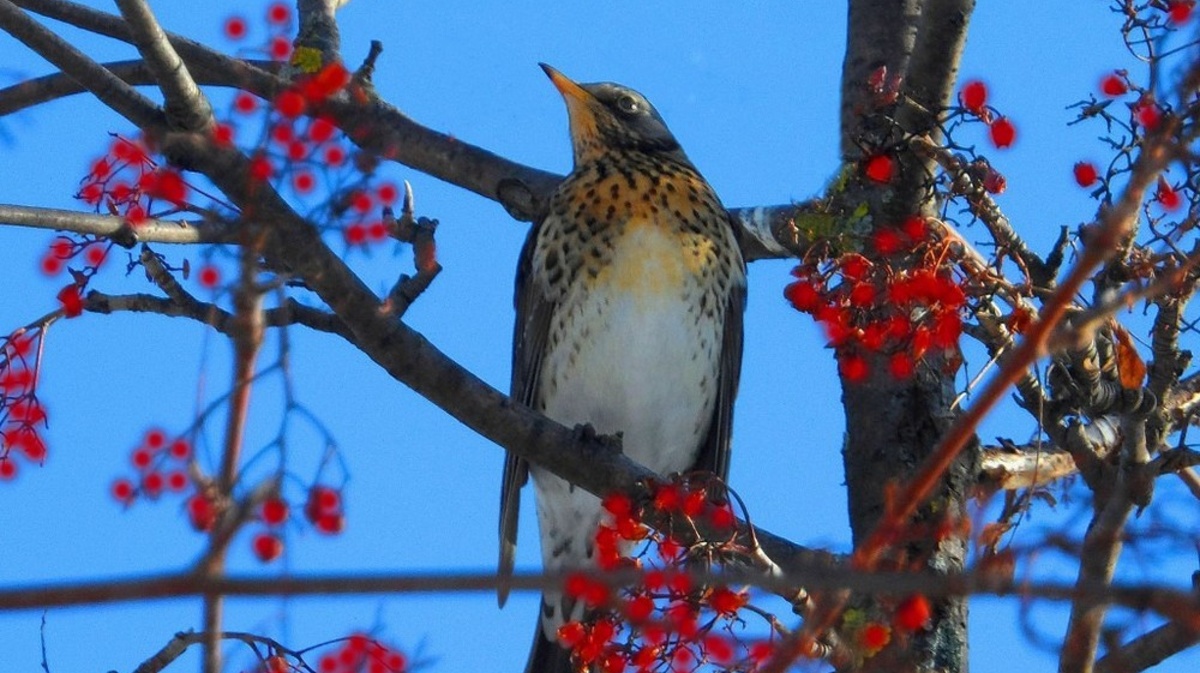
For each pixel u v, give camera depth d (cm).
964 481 1079
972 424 658
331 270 944
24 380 1087
